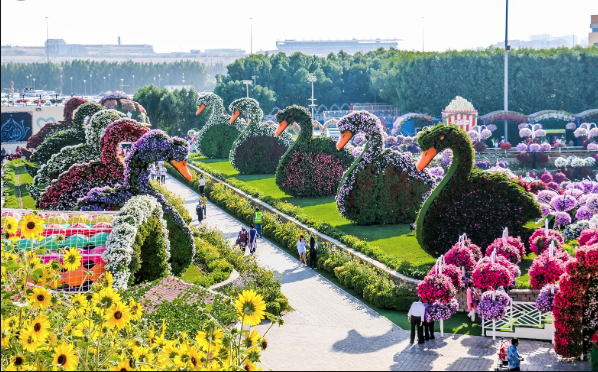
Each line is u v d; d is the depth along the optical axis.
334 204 44.47
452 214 29.09
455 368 18.97
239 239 33.78
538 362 19.50
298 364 19.19
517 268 24.55
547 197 38.97
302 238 32.12
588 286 19.25
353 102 125.62
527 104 96.50
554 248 25.52
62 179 32.84
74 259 13.83
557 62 95.81
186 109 97.12
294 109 46.81
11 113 78.19
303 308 25.58
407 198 37.69
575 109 96.44
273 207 42.78
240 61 119.12
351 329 22.98
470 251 25.61
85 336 11.83
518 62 96.25
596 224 31.58
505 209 29.17
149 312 18.75
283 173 47.03
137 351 12.11
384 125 87.50
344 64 127.31
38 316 11.66
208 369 11.40
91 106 49.00
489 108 97.25
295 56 122.62
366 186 37.31
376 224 37.84
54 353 11.76
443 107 97.94
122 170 33.12
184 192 53.59
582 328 19.48
